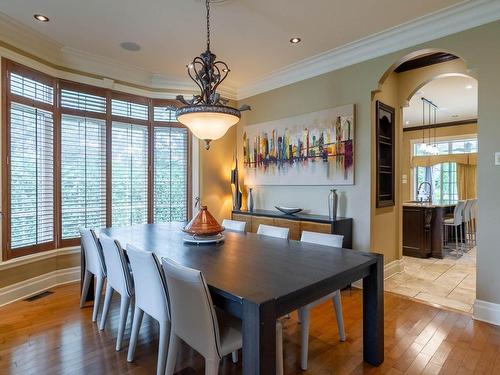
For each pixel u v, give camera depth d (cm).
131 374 190
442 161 793
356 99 356
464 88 504
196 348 150
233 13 280
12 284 308
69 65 370
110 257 230
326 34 321
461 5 266
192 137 471
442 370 195
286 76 428
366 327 203
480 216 268
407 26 302
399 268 412
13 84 309
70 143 371
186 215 470
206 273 164
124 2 263
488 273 263
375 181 357
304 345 197
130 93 429
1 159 297
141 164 439
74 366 198
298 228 371
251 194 454
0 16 283
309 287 146
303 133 408
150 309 186
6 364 200
